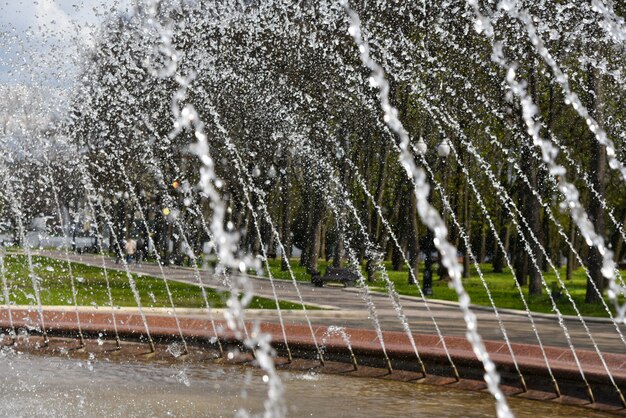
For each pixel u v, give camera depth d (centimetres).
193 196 4047
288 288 3388
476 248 5922
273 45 3350
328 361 1137
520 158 3172
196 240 4856
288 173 4262
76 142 3250
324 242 5900
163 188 3859
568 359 1030
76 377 1065
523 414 878
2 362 1173
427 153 3450
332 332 1235
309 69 3328
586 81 2978
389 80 3100
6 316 1492
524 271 3838
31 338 1330
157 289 2920
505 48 2739
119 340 1289
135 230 5222
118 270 4134
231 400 927
